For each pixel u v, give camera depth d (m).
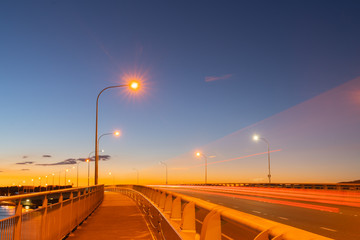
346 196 36.50
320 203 33.50
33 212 8.26
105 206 29.09
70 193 13.84
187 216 6.29
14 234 6.91
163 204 12.46
